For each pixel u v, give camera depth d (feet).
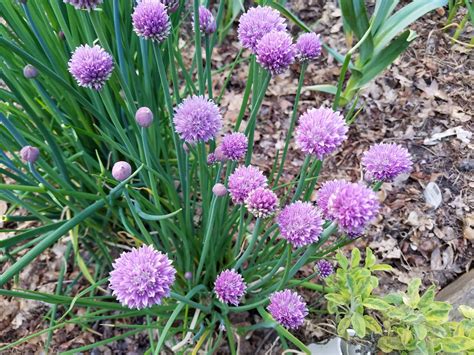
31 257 0.74
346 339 0.99
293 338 0.81
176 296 0.83
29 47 0.99
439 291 1.25
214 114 0.80
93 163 1.11
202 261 0.97
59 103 1.08
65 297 0.87
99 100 0.98
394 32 1.43
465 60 1.73
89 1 0.72
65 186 1.00
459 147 1.52
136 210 0.89
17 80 0.98
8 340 1.19
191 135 0.78
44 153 1.17
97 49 0.78
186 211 1.00
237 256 1.06
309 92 1.72
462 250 1.32
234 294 0.89
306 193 1.07
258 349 1.11
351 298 0.97
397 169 0.77
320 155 0.75
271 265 1.10
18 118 1.07
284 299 0.82
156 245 1.07
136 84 1.00
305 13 1.92
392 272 1.29
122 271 0.65
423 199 1.42
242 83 1.78
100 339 1.18
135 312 0.94
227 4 1.83
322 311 1.11
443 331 0.90
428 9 1.38
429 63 1.73
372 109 1.65
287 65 0.82
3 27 1.00
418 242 1.34
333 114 0.77
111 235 1.21
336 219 0.69
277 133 1.63
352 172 1.50
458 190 1.43
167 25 0.78
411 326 0.99
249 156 1.03
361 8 1.34
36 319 1.22
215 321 1.04
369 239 1.35
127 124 1.15
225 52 1.87
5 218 0.99
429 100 1.64
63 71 1.04
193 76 1.73
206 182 0.97
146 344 1.16
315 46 0.89
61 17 0.95
